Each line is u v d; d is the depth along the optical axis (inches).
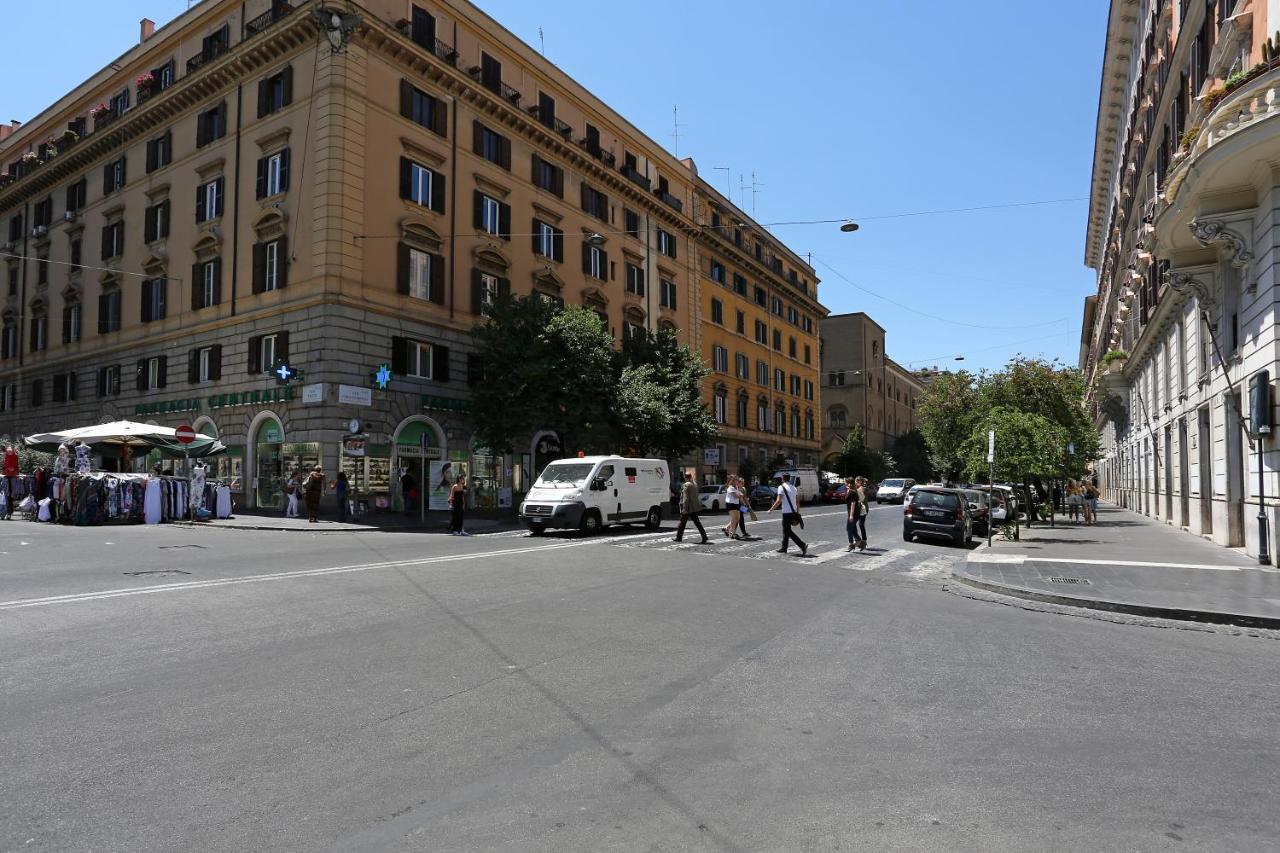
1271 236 478.3
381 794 145.1
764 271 2132.1
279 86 1033.5
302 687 213.3
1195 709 203.9
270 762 160.1
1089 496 1045.2
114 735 175.2
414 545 637.3
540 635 283.9
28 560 486.3
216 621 299.3
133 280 1233.4
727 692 214.7
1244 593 388.2
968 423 1274.6
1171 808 141.6
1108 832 131.5
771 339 2228.1
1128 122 1175.0
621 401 1098.1
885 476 2655.0
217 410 1069.8
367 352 978.1
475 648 261.9
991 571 477.7
